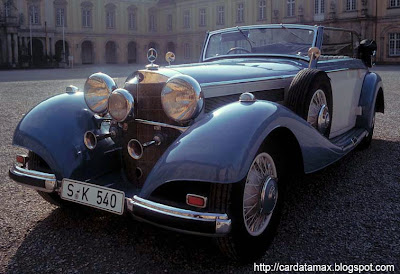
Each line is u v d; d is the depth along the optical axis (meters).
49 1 47.53
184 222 2.18
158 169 2.30
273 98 3.31
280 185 2.65
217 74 2.95
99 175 3.03
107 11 52.41
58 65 44.75
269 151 2.53
